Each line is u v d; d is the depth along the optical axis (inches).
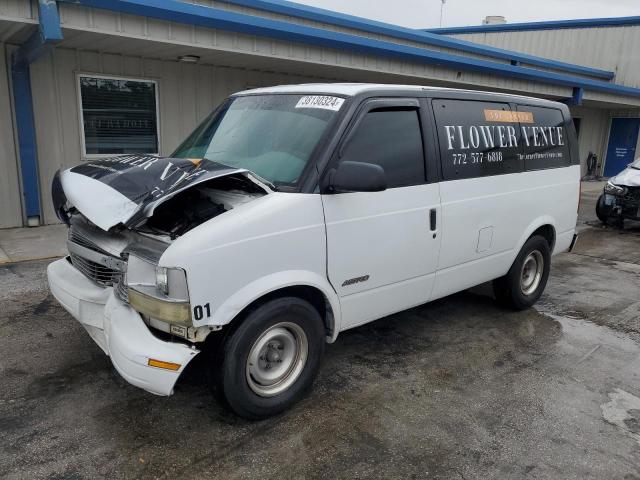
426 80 467.2
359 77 455.2
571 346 184.2
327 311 140.9
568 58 805.9
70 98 337.4
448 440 127.3
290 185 129.6
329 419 134.1
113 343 117.2
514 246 197.2
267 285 121.7
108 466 113.8
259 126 150.4
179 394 142.6
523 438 129.3
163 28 289.9
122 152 367.2
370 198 141.1
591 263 306.3
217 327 116.6
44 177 338.3
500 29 865.5
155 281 114.7
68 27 258.4
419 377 157.8
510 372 163.3
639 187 388.8
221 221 116.2
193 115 390.9
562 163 217.2
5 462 113.7
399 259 151.7
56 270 149.6
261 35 323.6
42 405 135.3
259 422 131.8
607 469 118.7
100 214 116.4
